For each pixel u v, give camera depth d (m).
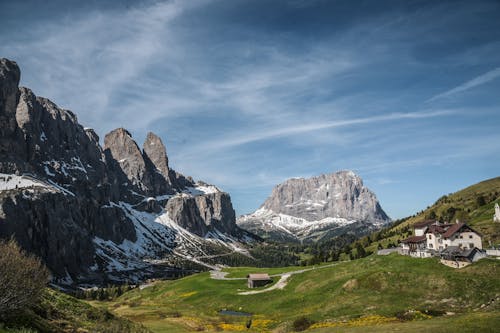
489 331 49.66
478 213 184.25
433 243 118.75
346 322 73.38
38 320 43.75
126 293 187.00
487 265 84.50
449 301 76.50
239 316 100.88
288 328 77.19
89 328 51.09
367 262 112.75
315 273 122.00
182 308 118.75
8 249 41.16
